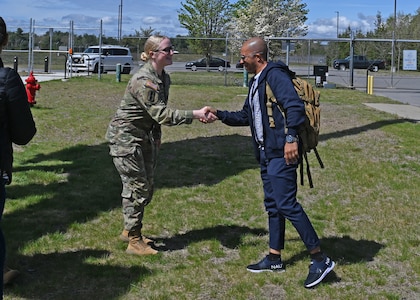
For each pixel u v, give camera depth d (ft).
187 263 13.79
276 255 13.32
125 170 13.56
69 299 11.57
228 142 30.50
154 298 11.71
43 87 57.52
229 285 12.53
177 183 21.65
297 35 151.23
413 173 23.91
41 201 18.61
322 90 69.05
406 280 13.05
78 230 15.89
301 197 20.13
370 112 43.65
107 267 13.26
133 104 13.15
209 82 79.46
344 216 17.88
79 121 36.35
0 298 10.21
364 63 150.30
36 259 13.65
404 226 16.93
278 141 12.28
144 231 16.06
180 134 32.71
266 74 12.32
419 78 110.73
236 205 19.03
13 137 10.32
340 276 13.07
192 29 153.69
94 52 99.45
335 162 25.64
